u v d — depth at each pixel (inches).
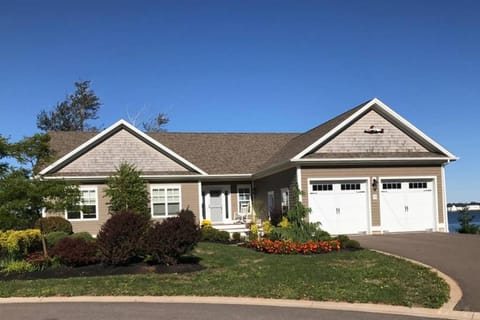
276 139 1332.4
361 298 404.2
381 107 969.5
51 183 614.9
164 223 569.0
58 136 1185.4
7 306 404.2
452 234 886.4
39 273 538.6
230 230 1019.9
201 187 1165.7
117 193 919.0
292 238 711.1
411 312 366.0
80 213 967.0
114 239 557.6
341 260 593.3
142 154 1036.5
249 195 1203.9
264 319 346.6
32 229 694.5
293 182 943.7
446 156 969.5
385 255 618.2
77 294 439.8
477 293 411.5
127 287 460.4
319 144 943.0
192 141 1294.3
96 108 2282.2
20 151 612.7
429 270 508.4
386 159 938.1
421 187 966.4
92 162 1005.2
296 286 451.5
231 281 482.0
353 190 941.2
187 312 370.6
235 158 1219.2
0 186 589.9
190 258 620.4
